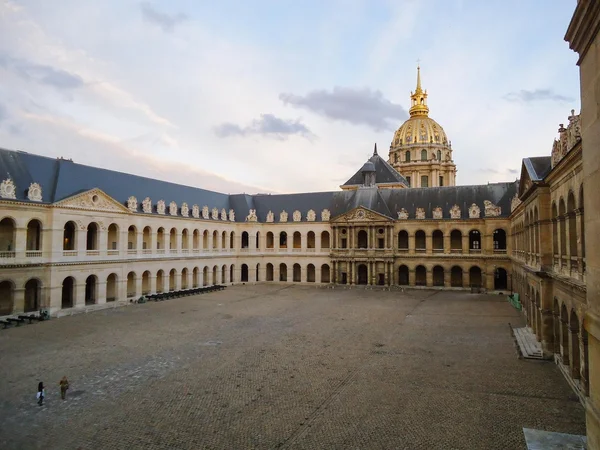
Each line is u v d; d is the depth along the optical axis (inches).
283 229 3855.8
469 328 1876.2
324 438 880.3
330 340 1676.9
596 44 454.6
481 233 3253.0
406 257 3476.9
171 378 1233.4
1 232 2130.9
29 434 895.7
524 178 1818.4
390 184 4416.8
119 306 2497.5
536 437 813.9
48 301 2175.2
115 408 1025.5
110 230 2689.5
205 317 2153.1
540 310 1446.9
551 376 1232.2
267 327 1915.6
